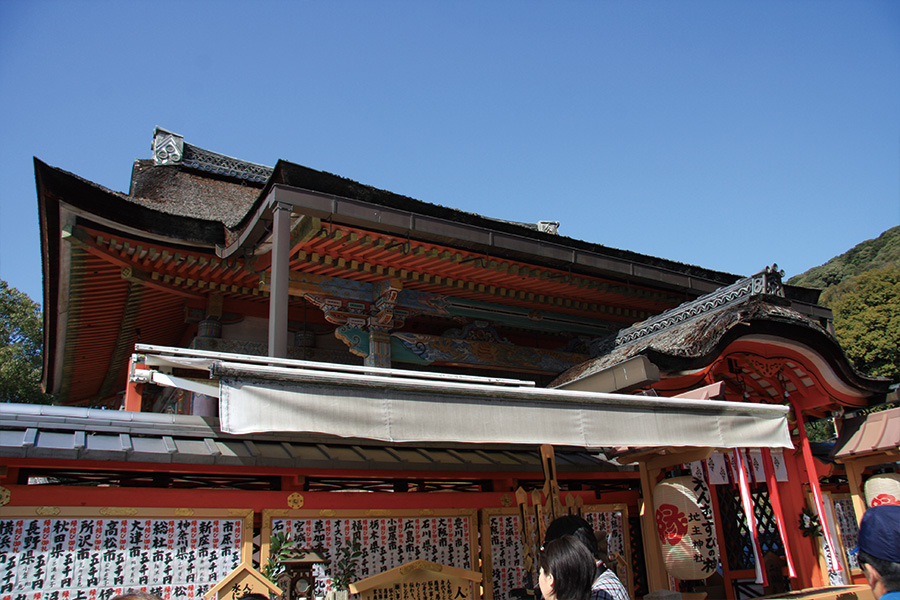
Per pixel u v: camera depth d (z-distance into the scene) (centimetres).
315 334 1230
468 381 709
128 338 1443
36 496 556
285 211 752
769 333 782
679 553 704
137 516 595
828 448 1189
